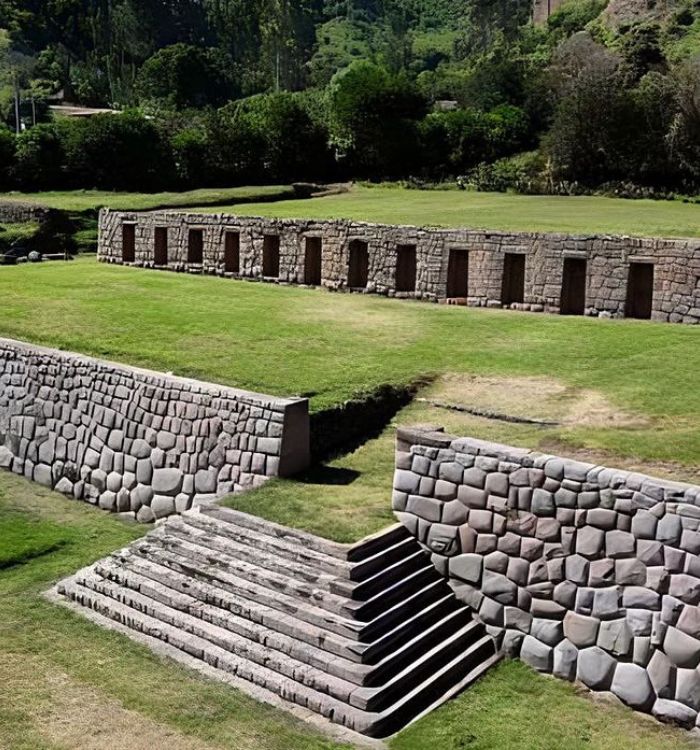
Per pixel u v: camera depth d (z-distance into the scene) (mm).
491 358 17672
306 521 11953
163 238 29375
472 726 9469
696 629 9539
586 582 10320
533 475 10711
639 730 9484
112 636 11164
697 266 20188
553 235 21797
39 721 9406
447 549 11414
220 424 14422
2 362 18000
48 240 38531
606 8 95188
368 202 39000
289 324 20422
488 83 68250
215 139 53750
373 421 15586
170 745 9039
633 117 50531
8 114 76375
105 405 16109
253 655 10352
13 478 17484
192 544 12188
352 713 9445
